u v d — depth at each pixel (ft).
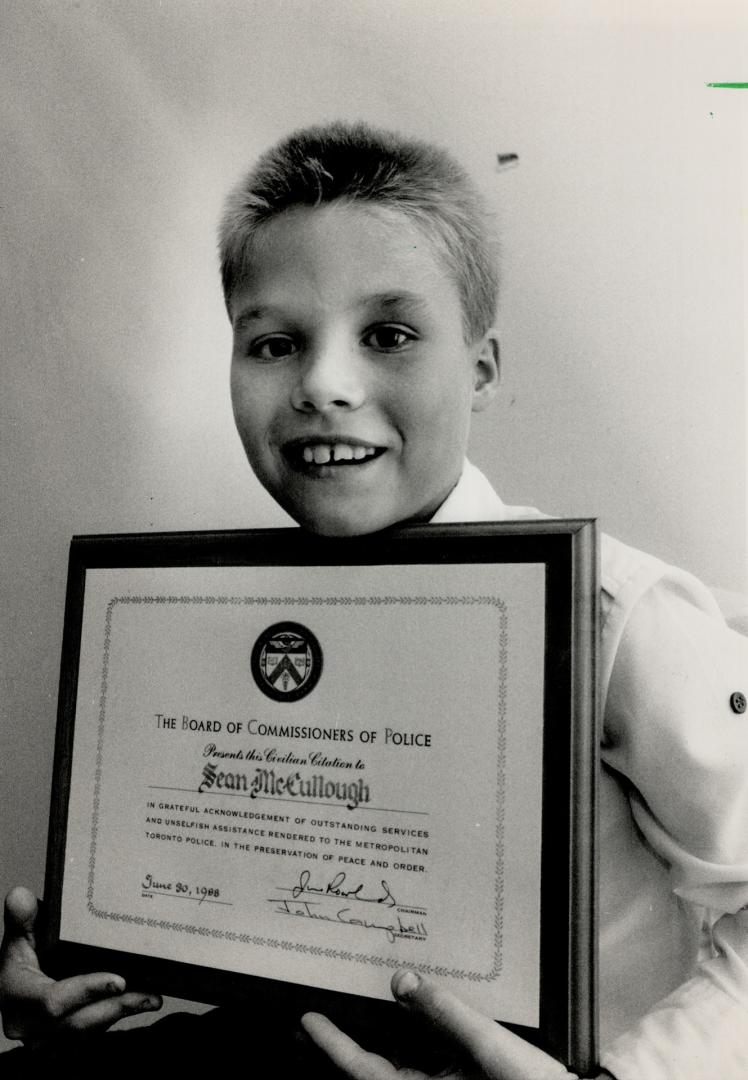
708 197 1.73
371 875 1.33
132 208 2.03
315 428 1.43
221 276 1.70
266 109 1.92
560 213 1.78
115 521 2.03
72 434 2.07
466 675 1.31
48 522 2.08
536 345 1.80
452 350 1.47
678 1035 1.31
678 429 1.74
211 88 1.96
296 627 1.42
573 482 1.78
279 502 1.52
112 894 1.51
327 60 1.89
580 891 1.21
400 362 1.43
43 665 2.05
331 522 1.43
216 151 1.95
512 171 1.79
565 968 1.20
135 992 1.47
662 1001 1.42
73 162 2.07
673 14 1.75
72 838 1.55
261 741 1.43
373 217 1.45
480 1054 1.17
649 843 1.53
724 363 1.72
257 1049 1.55
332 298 1.44
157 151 2.00
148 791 1.51
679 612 1.48
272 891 1.39
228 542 1.49
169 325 2.00
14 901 1.58
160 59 2.00
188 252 1.98
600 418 1.77
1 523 2.10
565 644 1.24
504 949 1.24
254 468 1.53
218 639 1.48
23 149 2.10
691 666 1.41
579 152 1.77
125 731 1.54
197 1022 1.67
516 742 1.27
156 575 1.54
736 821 1.40
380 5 1.86
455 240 1.51
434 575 1.34
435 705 1.32
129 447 2.03
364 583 1.39
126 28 2.02
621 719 1.44
